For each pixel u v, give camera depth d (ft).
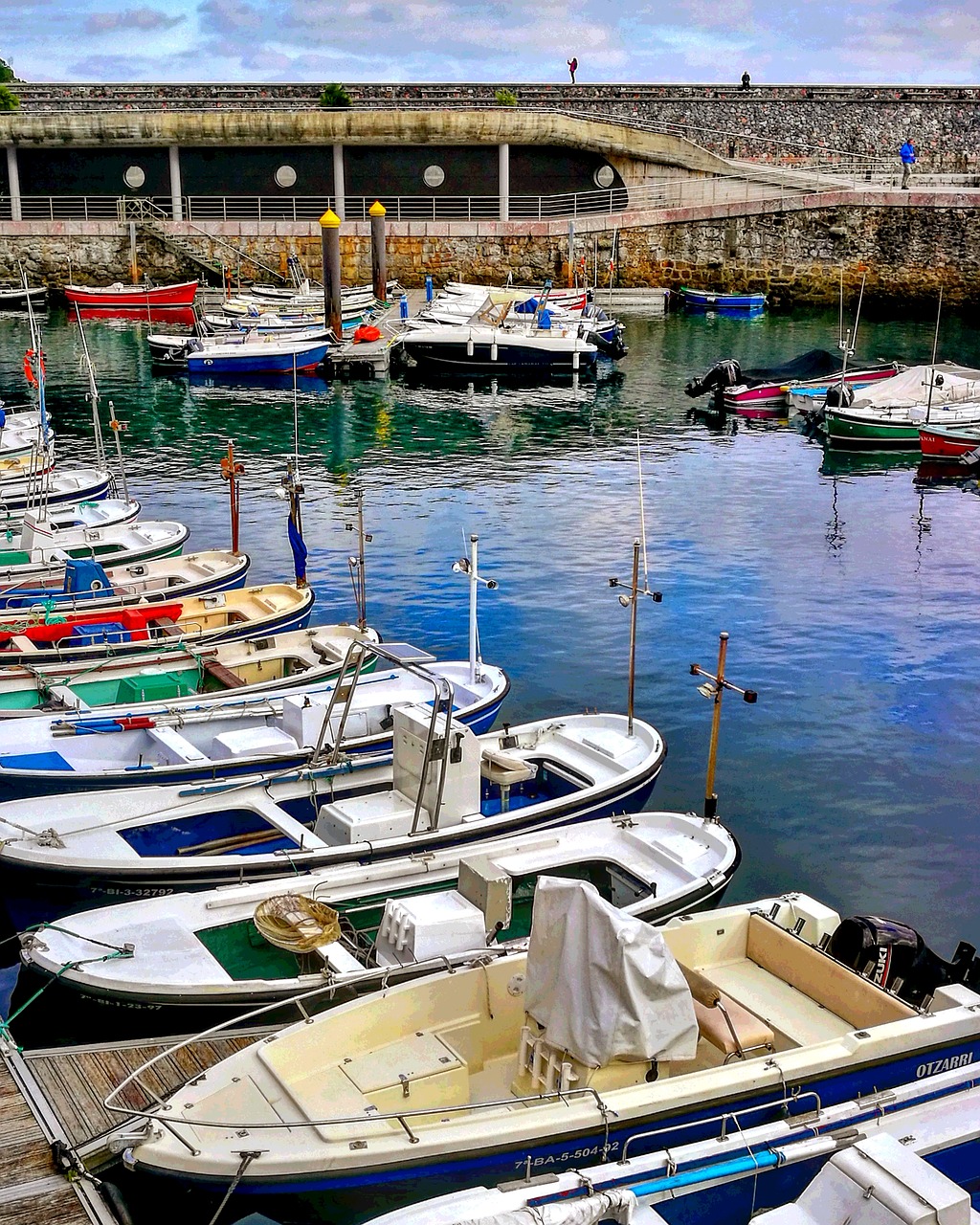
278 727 43.73
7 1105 27.84
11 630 51.08
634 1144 25.27
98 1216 24.71
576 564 73.36
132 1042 30.22
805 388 118.32
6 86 177.06
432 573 71.10
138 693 46.34
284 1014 30.40
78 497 77.20
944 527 82.64
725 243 178.70
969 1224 21.44
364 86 184.85
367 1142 24.13
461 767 36.96
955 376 111.55
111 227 172.45
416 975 30.60
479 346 136.26
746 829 44.27
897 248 176.24
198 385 129.18
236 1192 23.99
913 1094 26.27
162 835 37.68
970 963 32.27
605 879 36.40
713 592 68.80
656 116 184.85
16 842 35.01
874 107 185.78
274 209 178.91
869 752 50.29
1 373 132.36
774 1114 26.30
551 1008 26.61
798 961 30.58
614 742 42.32
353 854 35.35
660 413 118.32
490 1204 22.45
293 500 58.13
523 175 180.45
